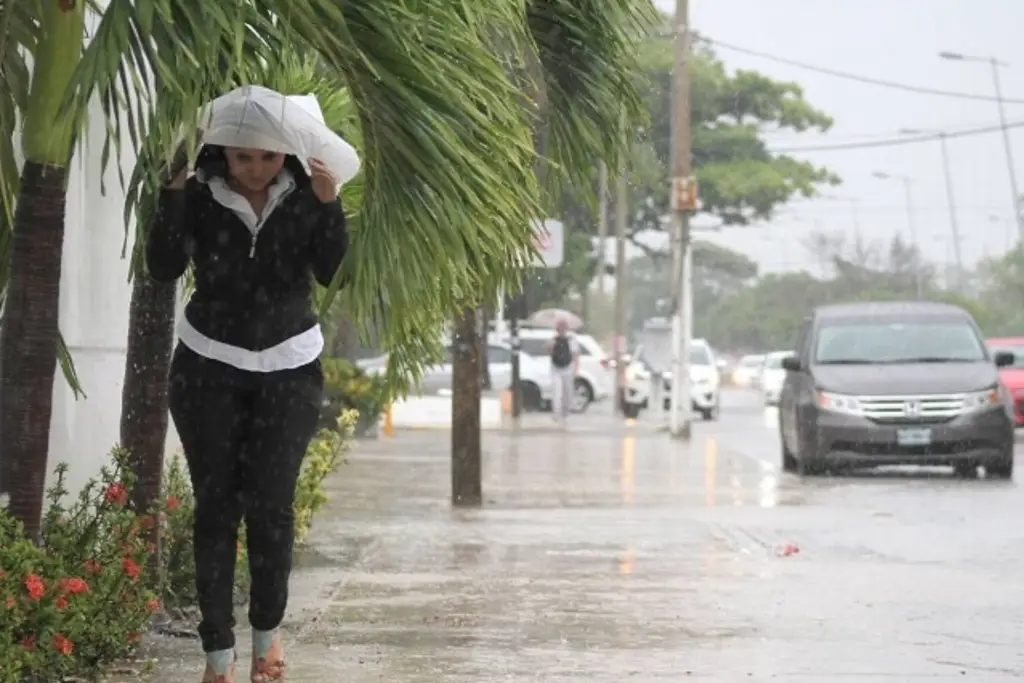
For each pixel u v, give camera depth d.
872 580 24.31
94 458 21.11
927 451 45.94
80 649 15.56
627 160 20.17
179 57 12.16
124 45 12.23
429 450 56.47
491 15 14.26
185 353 14.48
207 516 14.65
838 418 46.19
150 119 12.81
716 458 55.94
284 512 14.72
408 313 14.99
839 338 49.53
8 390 14.95
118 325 22.23
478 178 13.87
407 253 14.48
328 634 19.12
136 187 15.38
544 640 18.84
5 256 16.17
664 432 75.38
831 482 45.28
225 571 14.70
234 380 14.37
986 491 42.22
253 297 14.39
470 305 16.88
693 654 18.02
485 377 94.69
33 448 15.00
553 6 19.64
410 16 13.13
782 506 37.28
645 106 20.17
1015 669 17.23
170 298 18.53
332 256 14.49
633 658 17.75
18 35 15.05
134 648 17.33
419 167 13.98
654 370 90.00
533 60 18.56
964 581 24.30
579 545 28.83
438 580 24.08
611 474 47.62
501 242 14.77
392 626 19.75
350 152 14.44
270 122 14.06
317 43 13.33
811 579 24.39
